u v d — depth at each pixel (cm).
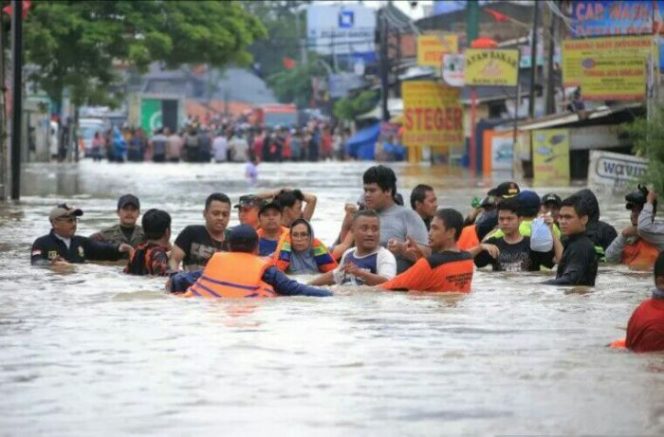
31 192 6662
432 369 1780
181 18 12012
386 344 1970
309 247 2923
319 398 1609
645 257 3133
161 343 1977
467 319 2223
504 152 9562
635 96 6956
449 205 5528
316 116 19812
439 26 13275
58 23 11156
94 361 1839
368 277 2616
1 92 6000
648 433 1454
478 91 11300
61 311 2327
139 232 3198
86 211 5109
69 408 1565
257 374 1744
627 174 6297
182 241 2931
